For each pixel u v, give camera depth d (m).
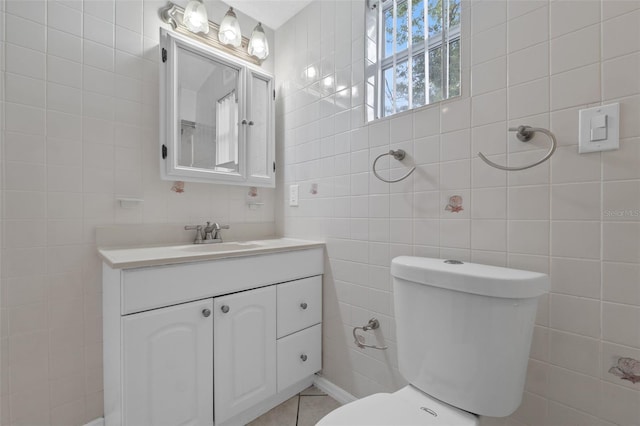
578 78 0.79
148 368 0.94
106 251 1.16
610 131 0.74
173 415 0.99
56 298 1.13
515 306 0.73
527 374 0.88
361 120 1.35
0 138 1.02
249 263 1.21
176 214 1.46
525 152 0.88
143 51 1.35
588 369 0.78
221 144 1.51
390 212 1.24
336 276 1.46
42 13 1.10
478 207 0.98
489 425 0.94
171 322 0.99
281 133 1.81
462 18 1.02
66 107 1.15
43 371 1.10
